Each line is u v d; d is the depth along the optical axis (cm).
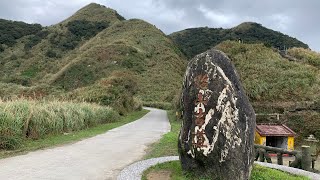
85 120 1973
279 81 2495
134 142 1480
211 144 733
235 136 723
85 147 1297
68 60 7381
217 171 733
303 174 955
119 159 1088
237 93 746
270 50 3309
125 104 3497
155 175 843
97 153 1178
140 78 6731
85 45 8356
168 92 6250
